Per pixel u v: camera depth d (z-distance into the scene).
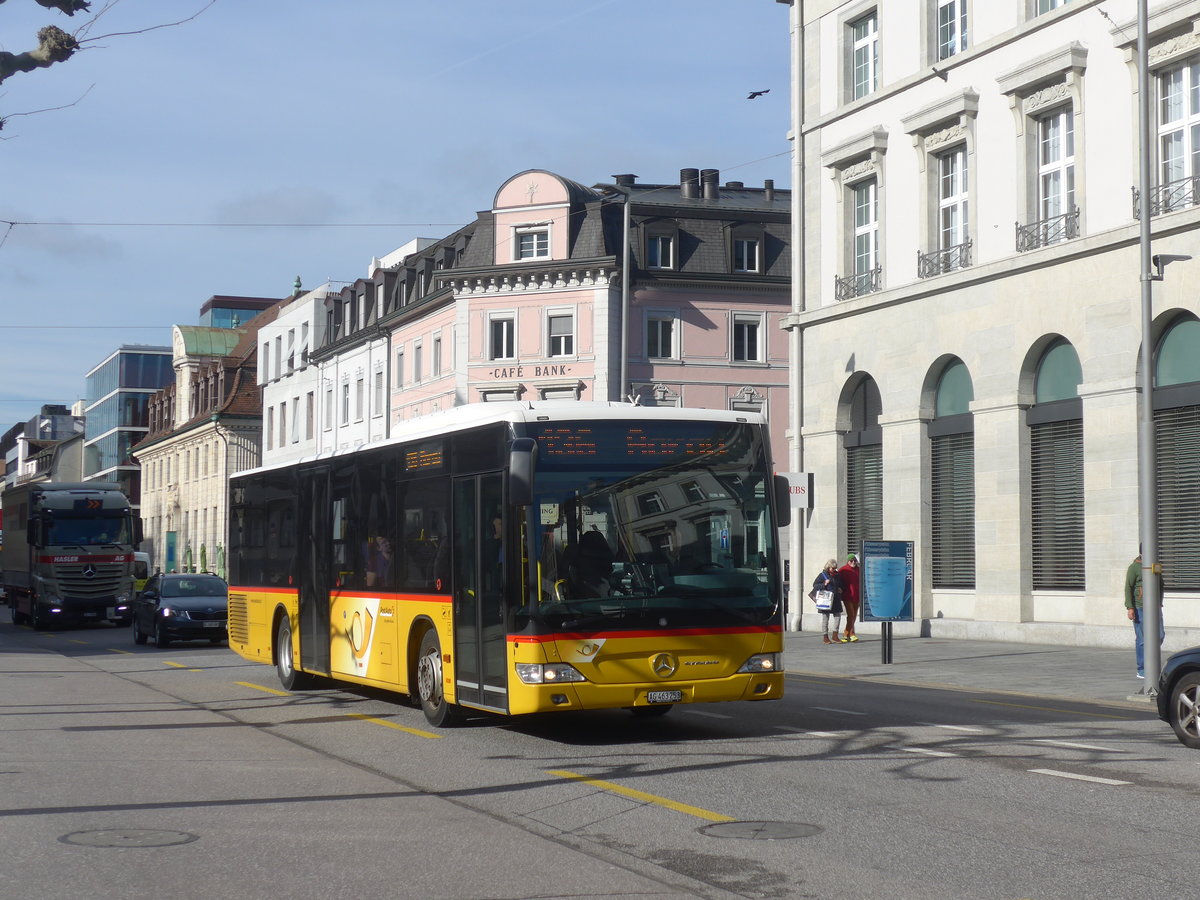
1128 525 25.91
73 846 8.20
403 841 8.30
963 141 30.84
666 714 15.61
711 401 56.00
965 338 30.41
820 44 36.03
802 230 36.47
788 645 30.08
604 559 12.62
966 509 30.94
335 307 72.94
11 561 47.34
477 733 13.88
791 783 10.29
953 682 20.30
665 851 7.93
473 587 13.41
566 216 55.69
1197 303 24.69
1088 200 27.33
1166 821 8.70
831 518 34.91
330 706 16.80
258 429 86.25
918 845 8.01
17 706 16.94
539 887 7.07
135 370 114.50
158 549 100.56
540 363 55.81
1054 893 6.83
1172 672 12.40
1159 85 26.12
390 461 15.67
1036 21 28.55
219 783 10.62
